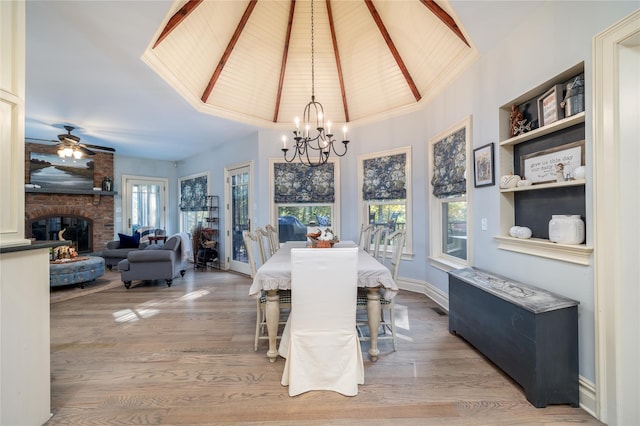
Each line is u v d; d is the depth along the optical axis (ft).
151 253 14.57
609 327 5.08
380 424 5.14
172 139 17.94
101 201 21.07
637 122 4.92
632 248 4.93
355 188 15.30
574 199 6.06
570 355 5.55
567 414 5.36
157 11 7.29
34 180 18.62
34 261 5.08
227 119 14.39
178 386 6.26
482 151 8.64
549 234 6.16
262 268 7.29
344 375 6.13
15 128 4.84
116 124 15.14
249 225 17.11
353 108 15.01
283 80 14.30
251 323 9.84
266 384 6.36
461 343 8.20
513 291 6.49
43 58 9.09
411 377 6.57
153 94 11.57
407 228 13.43
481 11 7.13
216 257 19.80
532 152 7.23
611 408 5.07
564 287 5.98
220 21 10.69
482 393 5.98
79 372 6.80
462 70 9.77
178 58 10.50
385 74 13.14
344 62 13.58
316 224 16.30
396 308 11.09
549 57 6.28
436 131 11.79
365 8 11.51
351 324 6.37
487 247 8.61
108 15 7.32
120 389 6.15
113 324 9.75
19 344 4.81
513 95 7.42
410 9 10.22
